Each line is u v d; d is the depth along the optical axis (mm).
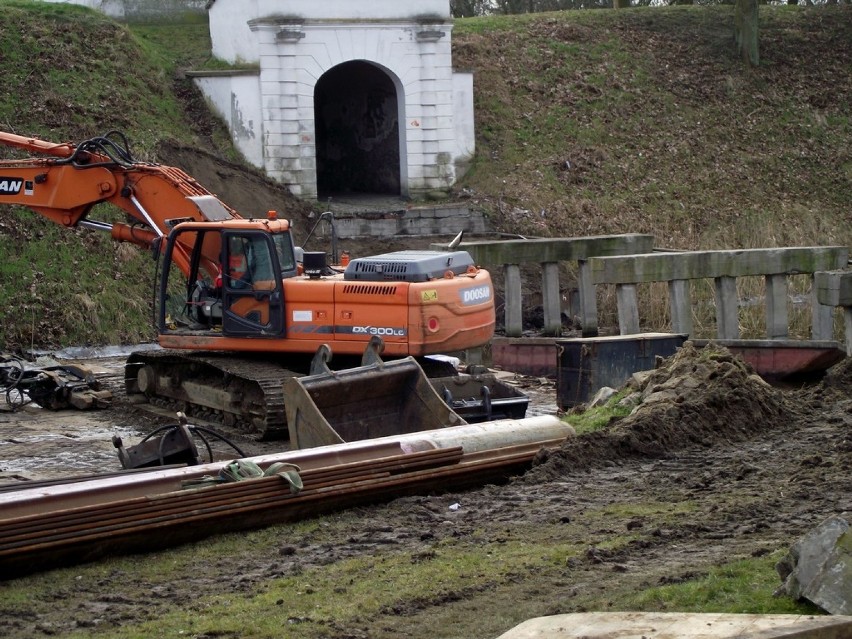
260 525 14383
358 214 41562
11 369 24828
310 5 42188
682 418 17672
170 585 12328
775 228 44844
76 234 34406
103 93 40062
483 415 19688
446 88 44594
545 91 49844
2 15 41031
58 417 23953
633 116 49906
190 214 23297
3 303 31969
